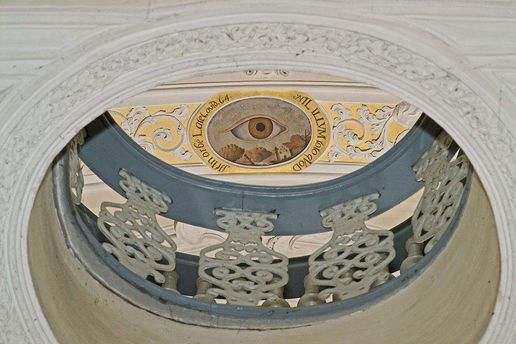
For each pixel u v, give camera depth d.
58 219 8.25
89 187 10.33
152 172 9.34
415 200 10.25
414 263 8.62
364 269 8.78
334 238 9.02
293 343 8.52
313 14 7.16
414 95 7.31
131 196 9.12
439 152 8.93
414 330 8.32
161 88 11.93
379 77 7.29
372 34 7.18
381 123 12.03
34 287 7.80
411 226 8.91
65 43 7.26
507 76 7.23
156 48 7.25
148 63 7.29
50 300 7.99
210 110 12.16
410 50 7.20
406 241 8.83
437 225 8.56
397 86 7.30
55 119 7.38
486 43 7.20
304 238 10.48
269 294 8.73
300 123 12.23
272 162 12.24
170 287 8.66
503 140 7.33
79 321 8.18
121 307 8.45
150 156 9.37
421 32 7.18
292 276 8.96
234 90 12.10
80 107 7.37
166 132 12.12
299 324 8.59
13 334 7.84
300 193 9.34
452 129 7.36
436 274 8.41
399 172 9.18
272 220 9.28
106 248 8.56
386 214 10.27
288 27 7.20
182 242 10.80
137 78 7.32
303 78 12.05
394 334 8.39
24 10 7.28
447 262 8.37
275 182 12.24
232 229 9.16
